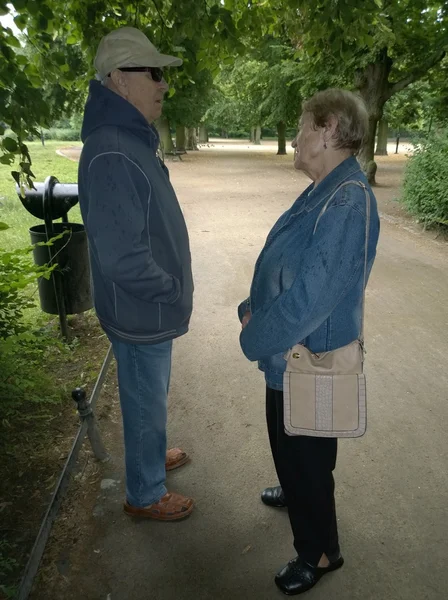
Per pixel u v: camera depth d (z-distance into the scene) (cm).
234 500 267
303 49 476
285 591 211
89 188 189
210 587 217
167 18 343
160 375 228
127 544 238
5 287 313
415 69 1220
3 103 254
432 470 288
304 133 173
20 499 263
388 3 448
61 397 356
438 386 376
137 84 199
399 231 882
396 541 239
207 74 2228
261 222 980
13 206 1026
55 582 217
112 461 294
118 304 209
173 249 212
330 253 158
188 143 3519
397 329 474
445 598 211
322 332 177
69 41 371
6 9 258
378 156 2842
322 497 197
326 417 174
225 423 334
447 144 863
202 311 526
